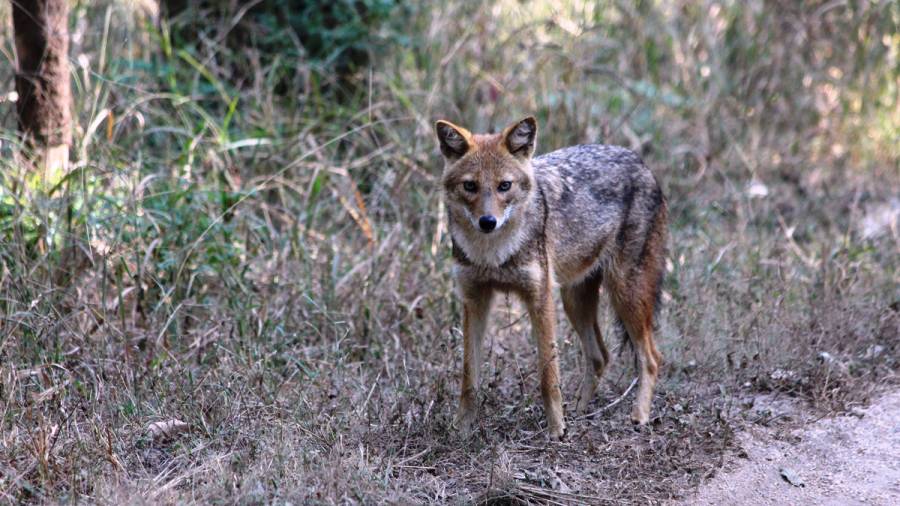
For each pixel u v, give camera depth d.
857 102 18.80
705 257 12.52
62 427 8.50
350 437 8.80
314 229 12.91
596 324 10.21
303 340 10.67
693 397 9.89
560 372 10.30
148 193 12.28
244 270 11.20
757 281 12.09
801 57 18.80
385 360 10.23
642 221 10.20
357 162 13.61
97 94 13.06
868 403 9.77
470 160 8.87
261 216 13.38
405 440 8.84
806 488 8.29
